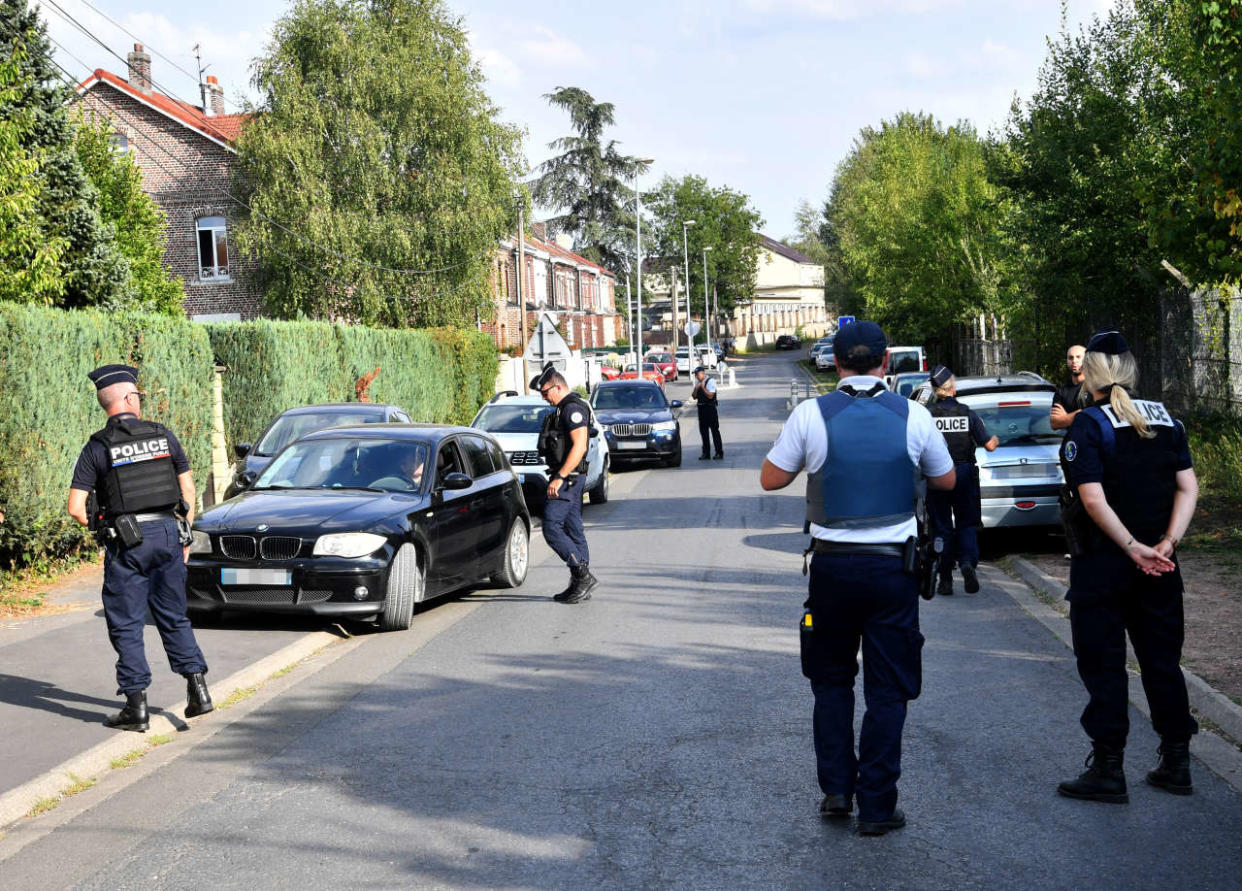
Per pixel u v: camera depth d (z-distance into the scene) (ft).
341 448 33.78
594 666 24.77
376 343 82.48
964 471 31.22
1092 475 15.87
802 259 451.53
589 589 32.83
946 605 30.55
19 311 36.81
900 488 15.12
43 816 16.61
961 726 19.60
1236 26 34.53
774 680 23.15
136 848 15.16
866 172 280.92
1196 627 25.32
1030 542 41.75
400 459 32.96
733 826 15.33
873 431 15.08
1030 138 70.69
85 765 18.57
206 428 50.19
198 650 21.83
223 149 131.44
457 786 17.28
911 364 131.44
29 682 24.22
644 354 214.69
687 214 333.42
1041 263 71.77
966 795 16.26
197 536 29.07
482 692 22.88
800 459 15.48
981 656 24.67
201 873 14.24
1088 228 66.54
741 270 336.90
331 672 25.16
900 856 14.15
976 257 123.85
